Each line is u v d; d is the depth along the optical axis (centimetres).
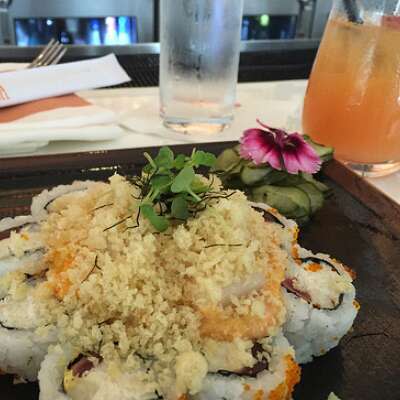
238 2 32
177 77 34
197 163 21
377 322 21
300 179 28
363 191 28
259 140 28
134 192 20
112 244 19
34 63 40
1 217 25
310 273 22
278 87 43
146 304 18
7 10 59
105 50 46
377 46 28
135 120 36
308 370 20
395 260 24
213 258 18
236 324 18
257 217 21
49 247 21
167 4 32
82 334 18
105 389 17
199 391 17
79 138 32
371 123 29
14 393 19
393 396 18
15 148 31
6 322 20
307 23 67
